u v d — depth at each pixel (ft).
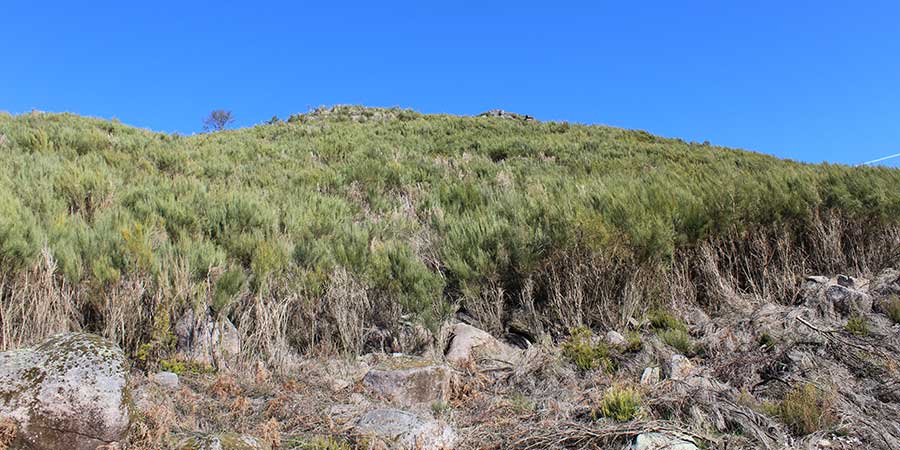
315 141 47.62
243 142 45.83
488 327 16.10
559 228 17.65
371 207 26.71
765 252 18.72
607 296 16.58
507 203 23.13
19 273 12.41
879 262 19.58
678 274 17.84
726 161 43.01
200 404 10.63
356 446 9.25
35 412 7.68
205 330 13.21
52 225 15.20
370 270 15.64
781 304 17.47
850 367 12.81
